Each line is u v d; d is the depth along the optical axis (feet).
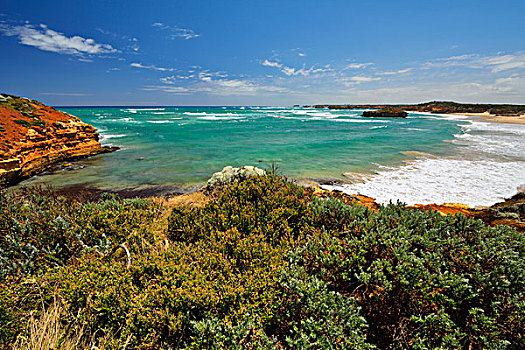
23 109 67.72
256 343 7.05
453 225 11.78
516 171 44.70
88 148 73.31
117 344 7.38
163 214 19.92
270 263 10.24
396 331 7.75
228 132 125.80
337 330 6.91
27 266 11.03
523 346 6.96
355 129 138.51
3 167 44.75
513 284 8.11
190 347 7.07
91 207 17.31
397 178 42.09
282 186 17.85
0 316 7.75
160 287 8.73
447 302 8.00
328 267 9.73
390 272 8.48
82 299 8.63
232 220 14.01
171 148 79.97
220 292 8.54
